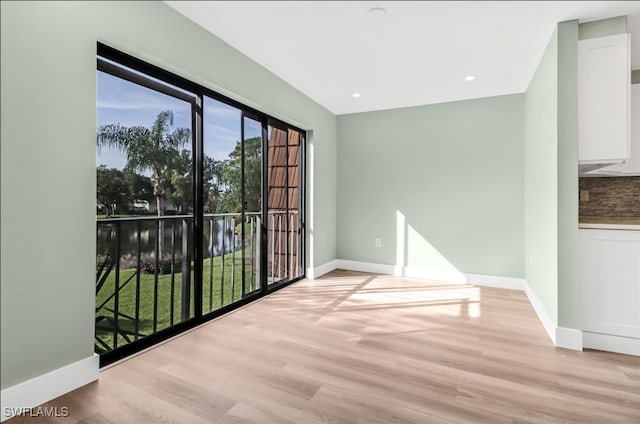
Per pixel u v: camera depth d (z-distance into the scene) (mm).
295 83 3586
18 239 1480
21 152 1484
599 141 2279
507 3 2107
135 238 2500
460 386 1751
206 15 2289
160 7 2121
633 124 2789
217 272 3188
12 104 1450
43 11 1549
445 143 4223
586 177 3201
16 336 1480
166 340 2322
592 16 2242
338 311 2986
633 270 2191
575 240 2293
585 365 2008
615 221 2586
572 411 1538
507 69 3152
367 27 2428
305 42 2672
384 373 1885
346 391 1695
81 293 1727
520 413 1521
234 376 1839
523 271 3803
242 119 3166
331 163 4742
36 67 1527
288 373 1877
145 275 2594
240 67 2846
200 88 2602
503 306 3160
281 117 3598
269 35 2561
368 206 4703
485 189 4008
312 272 4262
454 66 3098
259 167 3428
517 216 3840
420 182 4371
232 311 2971
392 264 4547
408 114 4438
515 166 3852
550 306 2525
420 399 1628
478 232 4043
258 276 3473
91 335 1776
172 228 2680
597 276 2270
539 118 2975
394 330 2547
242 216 3205
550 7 2141
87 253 1752
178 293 2744
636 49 2693
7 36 1427
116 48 1944
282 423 1438
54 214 1608
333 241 4836
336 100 4172
